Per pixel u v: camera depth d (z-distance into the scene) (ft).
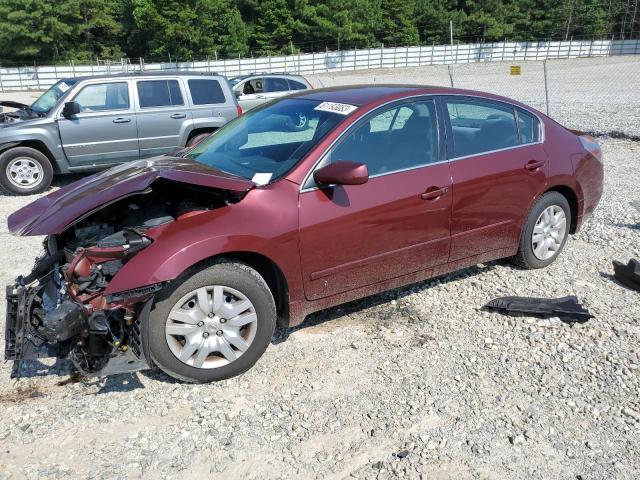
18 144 29.37
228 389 11.53
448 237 14.30
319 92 15.38
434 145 14.14
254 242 11.37
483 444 9.93
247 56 189.06
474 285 16.15
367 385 11.62
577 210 17.47
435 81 115.85
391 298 15.44
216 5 176.86
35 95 118.73
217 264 11.23
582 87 89.71
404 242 13.52
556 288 15.92
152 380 11.80
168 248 10.66
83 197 11.68
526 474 9.25
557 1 216.74
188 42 179.11
